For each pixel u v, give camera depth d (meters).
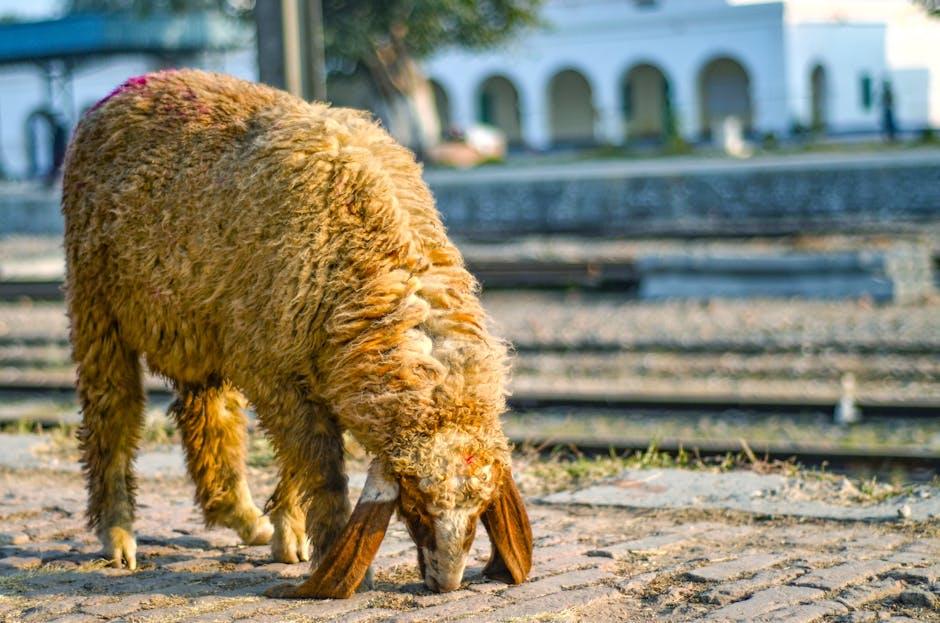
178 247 6.80
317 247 6.36
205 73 7.47
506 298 24.52
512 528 6.33
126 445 7.54
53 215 43.09
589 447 11.30
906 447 12.52
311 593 6.30
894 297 22.48
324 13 50.47
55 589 6.82
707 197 37.88
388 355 6.10
